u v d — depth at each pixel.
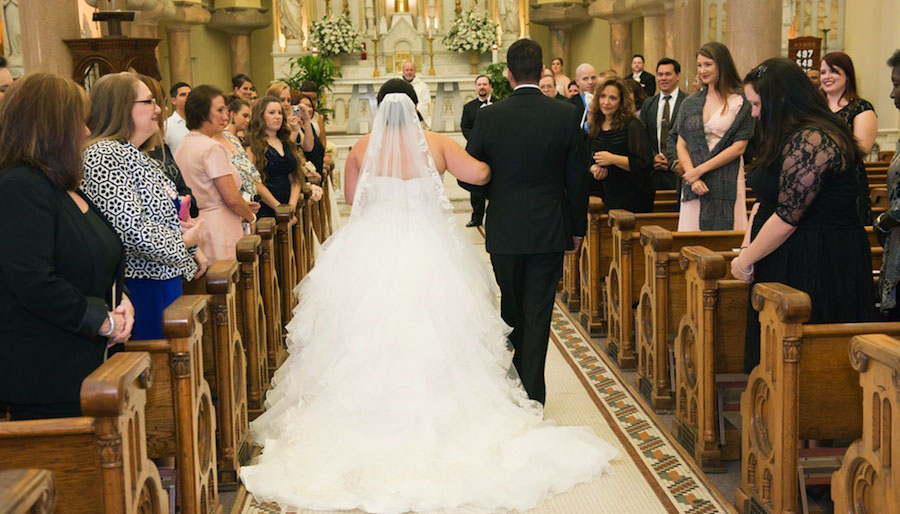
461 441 3.94
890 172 3.52
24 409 2.80
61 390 2.77
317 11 16.08
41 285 2.65
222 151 5.01
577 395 5.02
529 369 4.44
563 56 18.14
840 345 3.14
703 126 5.63
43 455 2.28
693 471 3.96
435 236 4.34
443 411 3.96
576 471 3.84
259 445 4.33
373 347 4.06
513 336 4.64
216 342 3.81
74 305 2.71
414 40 15.87
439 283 4.21
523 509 3.55
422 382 4.00
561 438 4.03
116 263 3.04
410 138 4.37
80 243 2.79
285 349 5.91
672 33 12.80
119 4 10.26
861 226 3.52
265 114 6.65
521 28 16.52
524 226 4.30
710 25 10.85
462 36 15.47
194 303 3.24
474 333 4.21
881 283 3.58
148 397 3.16
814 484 3.38
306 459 3.89
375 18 16.19
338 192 13.38
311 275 4.45
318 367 4.18
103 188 3.24
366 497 3.59
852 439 3.52
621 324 5.47
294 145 7.04
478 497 3.55
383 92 4.42
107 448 2.28
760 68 3.50
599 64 17.66
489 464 3.82
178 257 3.47
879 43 10.44
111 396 2.22
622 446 4.25
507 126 4.29
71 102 2.76
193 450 3.18
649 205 6.50
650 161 6.31
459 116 15.64
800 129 3.38
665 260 4.60
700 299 3.91
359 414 3.97
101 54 6.96
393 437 3.92
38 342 2.75
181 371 3.12
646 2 13.55
